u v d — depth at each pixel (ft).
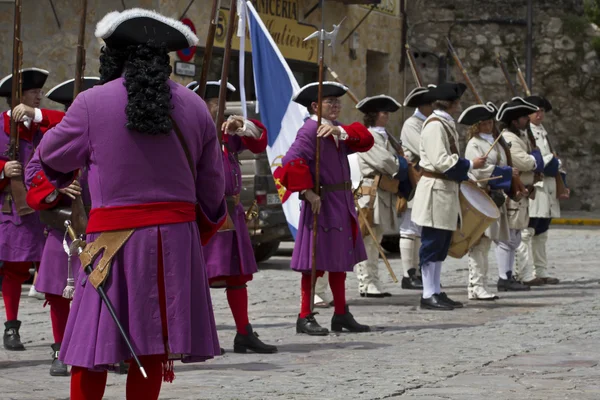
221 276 27.30
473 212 37.04
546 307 37.24
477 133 39.50
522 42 96.84
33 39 63.57
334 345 28.84
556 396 21.81
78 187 19.58
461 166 35.63
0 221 27.50
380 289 40.86
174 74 62.39
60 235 24.25
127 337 14.74
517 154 41.65
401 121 89.76
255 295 40.47
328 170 30.22
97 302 14.92
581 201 99.14
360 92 83.10
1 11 64.03
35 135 27.07
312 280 30.22
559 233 77.92
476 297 39.47
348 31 81.15
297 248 30.71
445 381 23.48
